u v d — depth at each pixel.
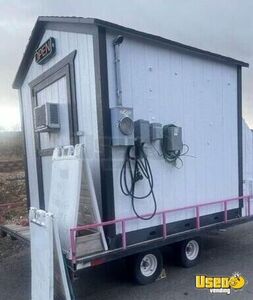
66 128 5.34
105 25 4.43
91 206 4.37
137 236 4.86
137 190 4.87
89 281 5.05
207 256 6.07
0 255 6.34
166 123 5.23
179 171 5.41
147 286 4.82
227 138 6.17
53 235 3.81
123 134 4.48
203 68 5.77
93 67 4.58
